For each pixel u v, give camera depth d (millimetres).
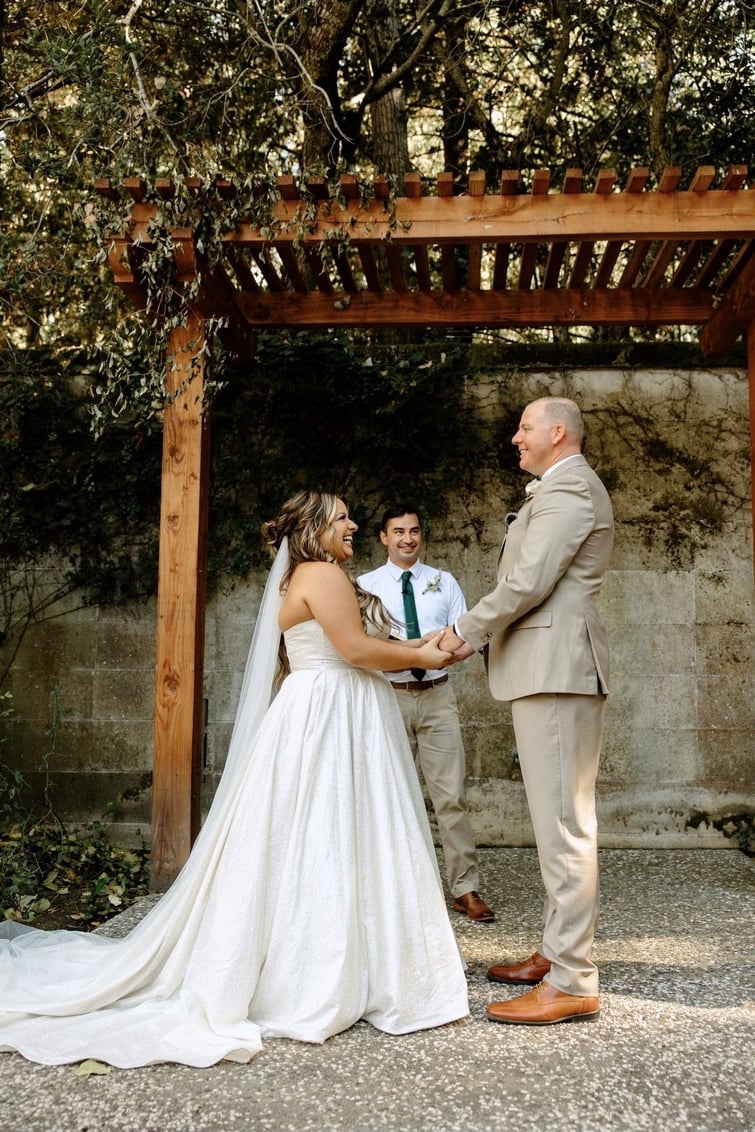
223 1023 2195
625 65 5875
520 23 5723
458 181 6137
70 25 4891
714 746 4586
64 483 4762
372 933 2324
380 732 2514
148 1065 2090
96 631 4715
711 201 3412
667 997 2512
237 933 2266
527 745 2414
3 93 4594
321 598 2486
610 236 3447
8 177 5348
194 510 3719
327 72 5168
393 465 4789
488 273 6715
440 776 3398
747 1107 1902
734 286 3980
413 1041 2199
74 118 4102
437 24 5160
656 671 4625
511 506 4742
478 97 5855
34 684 4695
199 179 3471
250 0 4441
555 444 2549
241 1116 1868
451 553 4734
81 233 4949
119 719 4668
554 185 6035
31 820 4523
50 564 4754
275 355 4805
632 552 4684
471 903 3344
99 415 3594
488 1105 1899
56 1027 2244
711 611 4652
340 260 3869
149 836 4602
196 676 3688
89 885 3924
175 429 3746
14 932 2971
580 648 2389
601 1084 1985
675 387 4773
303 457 4793
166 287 3514
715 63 5320
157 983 2383
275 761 2426
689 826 4551
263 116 5500
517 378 4793
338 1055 2125
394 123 5891
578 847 2354
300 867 2328
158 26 5551
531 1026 2285
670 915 3402
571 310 4250
